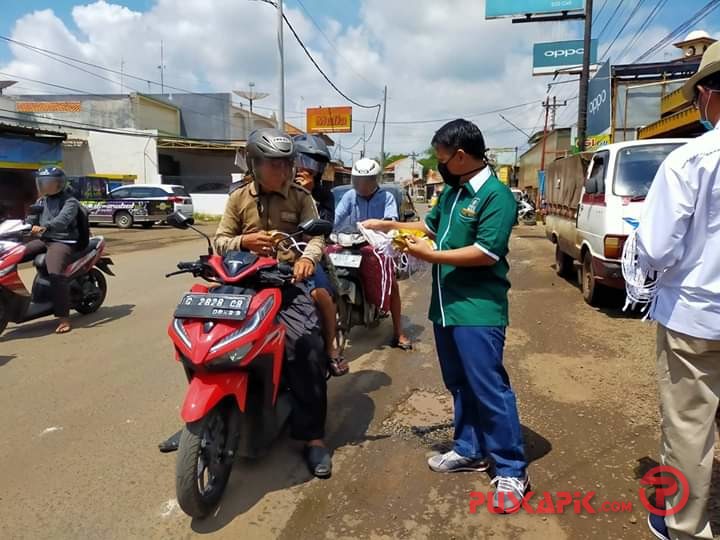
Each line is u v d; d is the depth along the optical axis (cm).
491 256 253
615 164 646
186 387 425
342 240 480
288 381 307
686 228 198
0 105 2556
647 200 210
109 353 511
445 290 276
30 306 572
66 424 363
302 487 290
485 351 266
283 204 315
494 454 277
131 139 2644
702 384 206
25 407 390
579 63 2262
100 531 255
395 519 262
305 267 295
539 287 812
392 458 319
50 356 504
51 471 306
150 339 555
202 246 1441
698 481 213
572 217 788
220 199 2617
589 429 345
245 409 285
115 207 2041
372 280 485
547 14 1973
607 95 1614
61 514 268
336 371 407
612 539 244
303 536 250
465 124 258
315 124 3434
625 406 377
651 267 212
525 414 368
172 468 309
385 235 319
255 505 274
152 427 358
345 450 329
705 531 218
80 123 2769
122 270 1009
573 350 500
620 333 551
